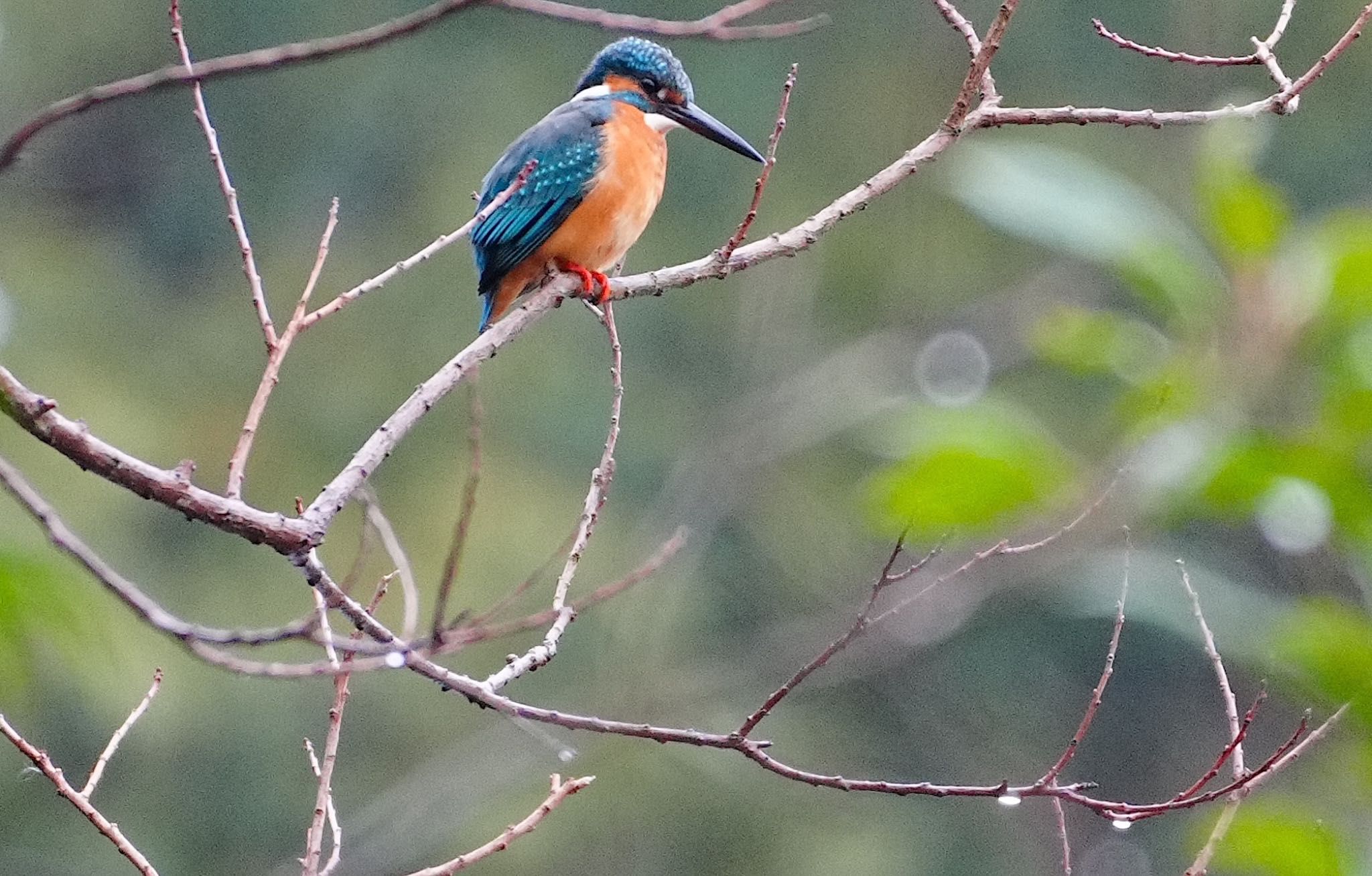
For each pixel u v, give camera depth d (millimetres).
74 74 17219
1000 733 14570
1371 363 4660
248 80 17344
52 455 14188
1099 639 14914
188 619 14312
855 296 15922
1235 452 4570
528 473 15625
